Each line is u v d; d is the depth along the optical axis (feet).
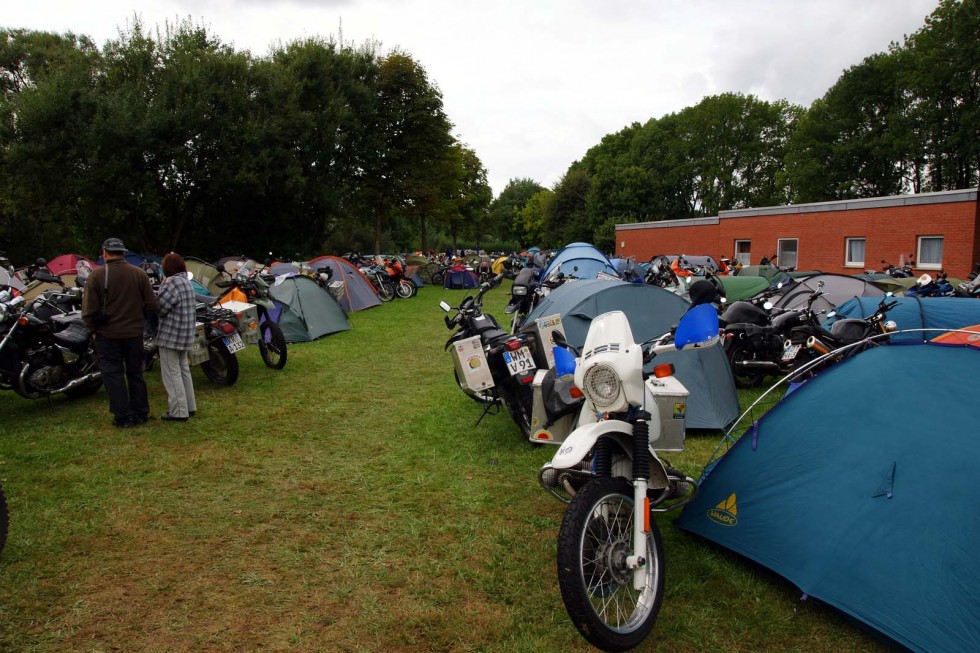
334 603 10.65
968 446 9.69
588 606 8.43
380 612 10.39
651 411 11.26
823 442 11.22
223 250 91.66
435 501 14.73
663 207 179.32
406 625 10.04
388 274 66.64
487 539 12.89
